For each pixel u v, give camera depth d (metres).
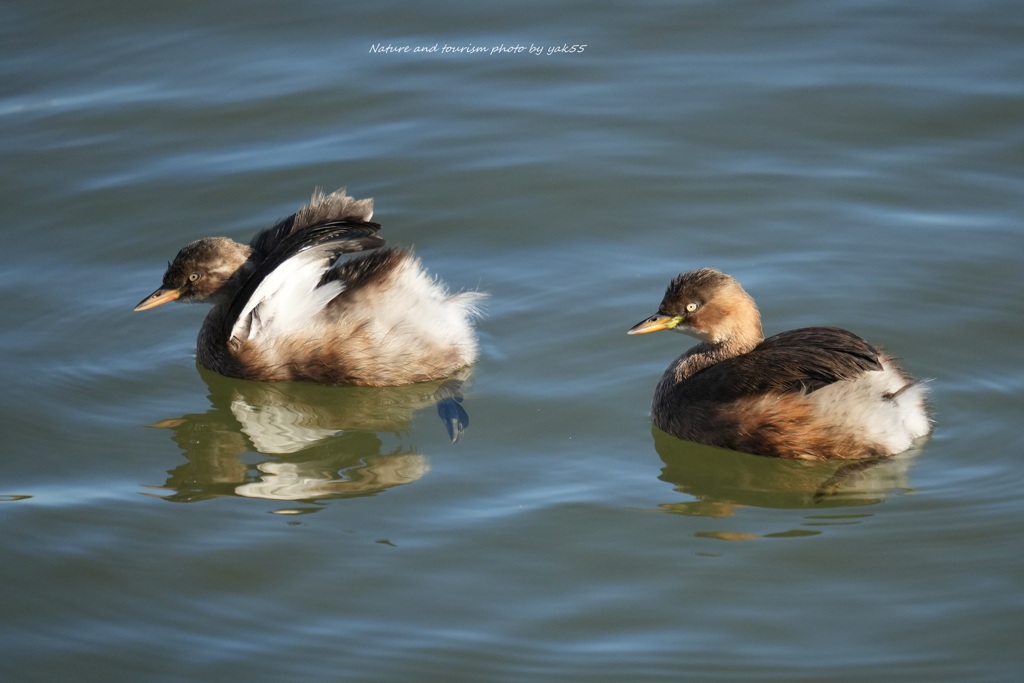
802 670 9.95
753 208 16.75
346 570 11.22
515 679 10.00
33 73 19.61
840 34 20.05
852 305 14.79
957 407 13.12
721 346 13.47
